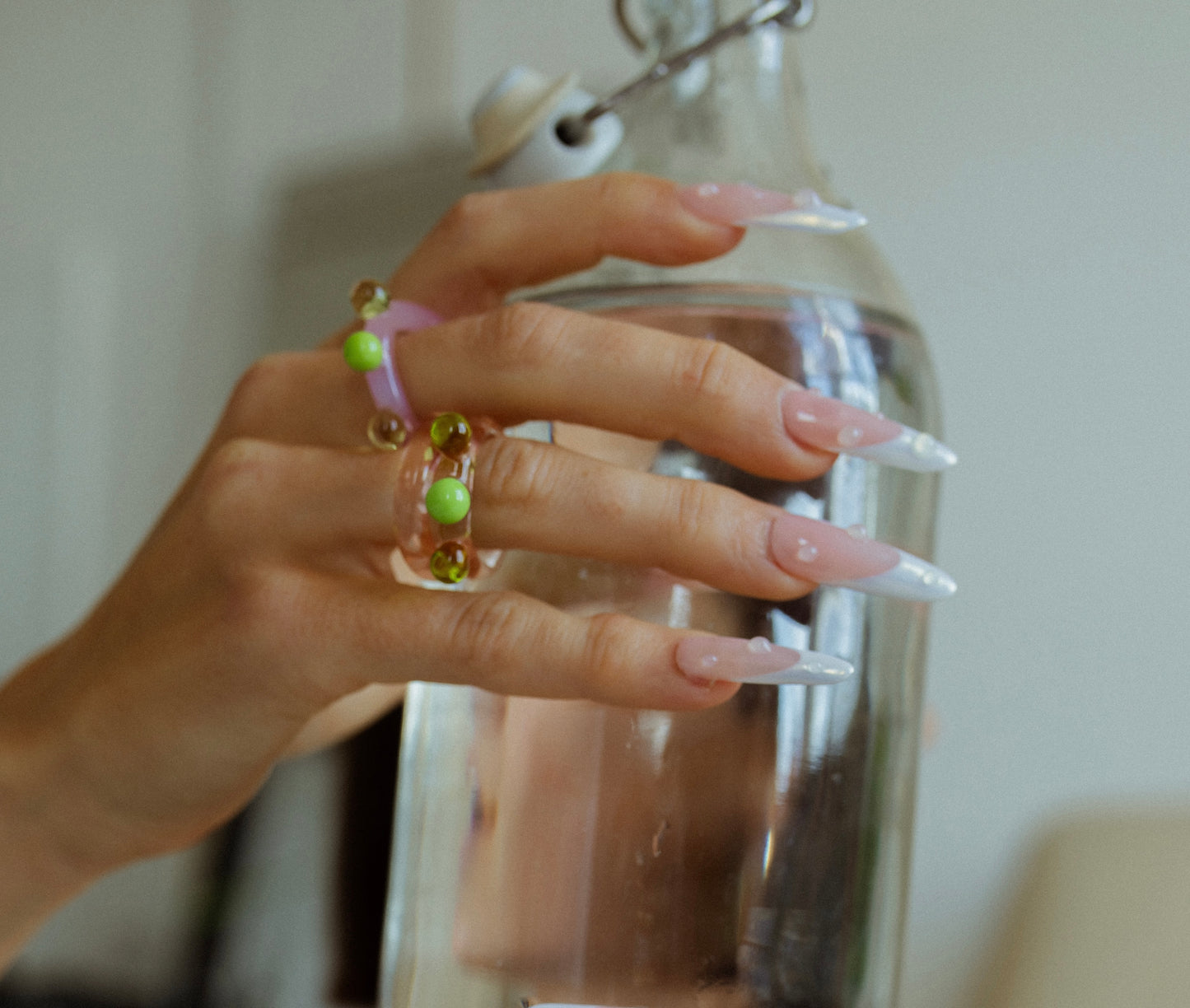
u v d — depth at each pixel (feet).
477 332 1.01
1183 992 1.86
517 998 1.01
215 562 1.09
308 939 2.60
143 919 3.42
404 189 3.16
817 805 1.02
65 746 1.24
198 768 1.20
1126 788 2.23
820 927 1.02
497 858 1.02
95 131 4.17
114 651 1.20
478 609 1.01
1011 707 2.35
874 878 1.07
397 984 1.09
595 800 1.01
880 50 2.55
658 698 0.98
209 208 3.78
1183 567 2.21
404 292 1.13
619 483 0.98
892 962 1.10
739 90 1.17
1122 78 2.29
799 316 1.06
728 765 1.01
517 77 1.20
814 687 1.02
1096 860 2.08
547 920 1.01
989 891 2.33
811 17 1.19
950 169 2.46
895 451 0.99
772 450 0.99
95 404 4.04
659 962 0.99
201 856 3.13
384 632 1.03
